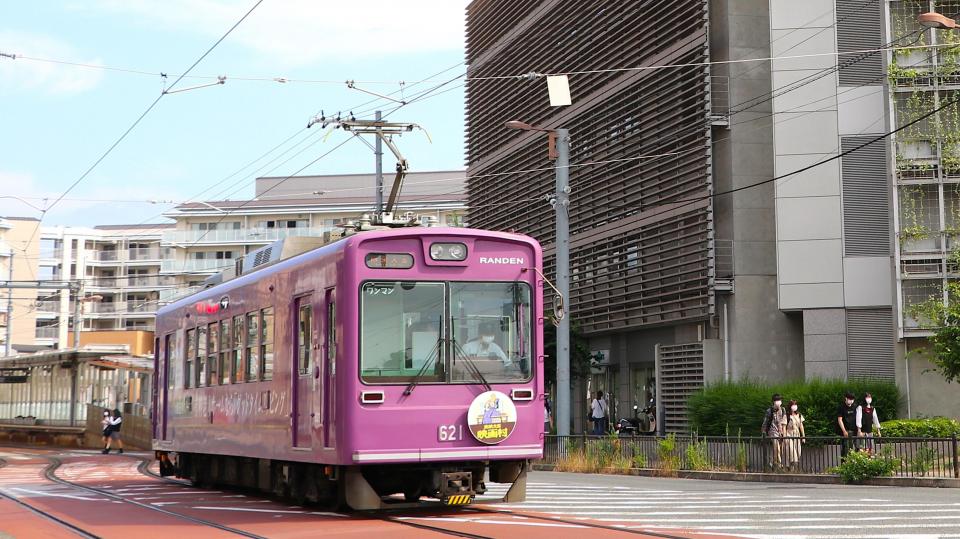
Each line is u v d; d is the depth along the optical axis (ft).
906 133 98.43
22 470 98.53
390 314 46.01
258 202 285.64
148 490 68.64
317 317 48.70
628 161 117.39
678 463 85.40
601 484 70.90
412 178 282.56
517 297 48.11
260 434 55.31
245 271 63.26
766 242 106.93
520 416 47.19
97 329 322.75
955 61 96.53
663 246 114.01
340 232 53.11
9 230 322.75
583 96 130.31
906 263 98.48
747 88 107.76
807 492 62.28
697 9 108.68
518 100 144.97
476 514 46.73
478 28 159.84
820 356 103.24
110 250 326.24
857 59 104.12
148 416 147.74
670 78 113.29
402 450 45.19
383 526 42.42
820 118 104.78
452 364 46.47
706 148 107.04
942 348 89.10
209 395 64.54
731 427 94.63
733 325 106.22
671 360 113.91
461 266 47.26
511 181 147.64
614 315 122.11
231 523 45.50
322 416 47.42
